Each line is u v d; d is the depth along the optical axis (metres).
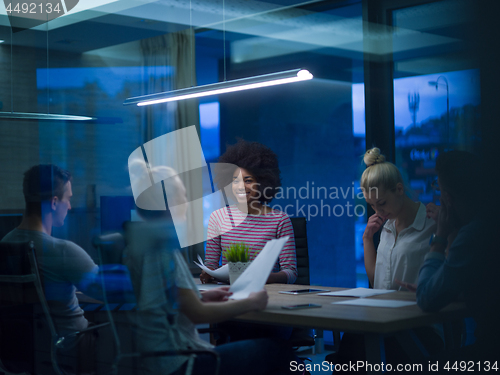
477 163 1.64
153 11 4.26
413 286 1.89
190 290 1.47
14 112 3.29
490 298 1.48
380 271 2.19
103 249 1.44
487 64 1.83
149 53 4.47
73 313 1.66
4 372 1.84
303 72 2.43
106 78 4.29
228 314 1.50
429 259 1.56
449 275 1.44
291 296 1.87
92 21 4.07
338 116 4.63
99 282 1.58
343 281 4.59
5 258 1.84
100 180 3.89
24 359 1.77
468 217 1.59
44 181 2.16
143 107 4.40
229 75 4.98
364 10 3.57
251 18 4.61
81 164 3.81
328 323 1.42
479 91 1.83
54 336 1.68
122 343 1.41
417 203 2.18
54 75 3.76
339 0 4.07
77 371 1.57
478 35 1.86
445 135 3.18
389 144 3.49
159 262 1.41
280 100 4.93
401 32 3.44
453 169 1.62
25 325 1.78
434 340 1.86
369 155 2.24
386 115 3.50
